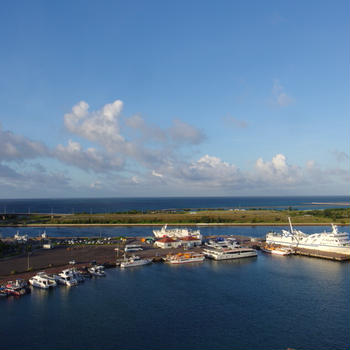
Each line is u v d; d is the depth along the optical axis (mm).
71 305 89250
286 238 178500
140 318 80938
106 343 68812
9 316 81812
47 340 69875
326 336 72188
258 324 77812
